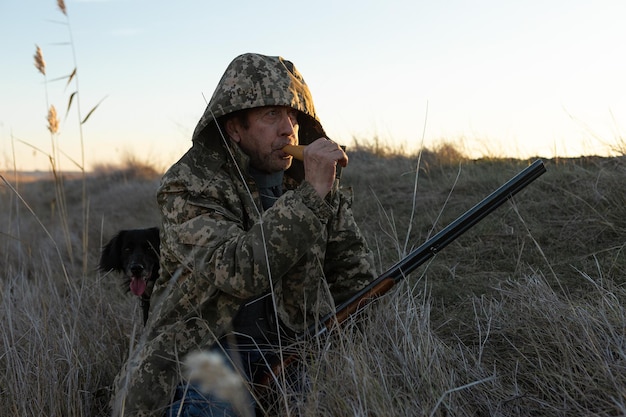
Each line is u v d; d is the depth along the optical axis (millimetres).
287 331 2758
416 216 5637
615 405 2295
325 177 2416
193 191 2588
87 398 3045
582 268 3869
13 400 2889
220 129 2711
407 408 2303
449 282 4059
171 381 2516
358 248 2953
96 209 10914
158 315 2609
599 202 4609
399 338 2875
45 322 3324
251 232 2406
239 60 2719
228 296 2564
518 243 4453
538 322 3006
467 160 7414
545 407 2494
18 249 6398
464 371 2760
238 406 2408
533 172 2812
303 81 2875
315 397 2334
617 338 2656
